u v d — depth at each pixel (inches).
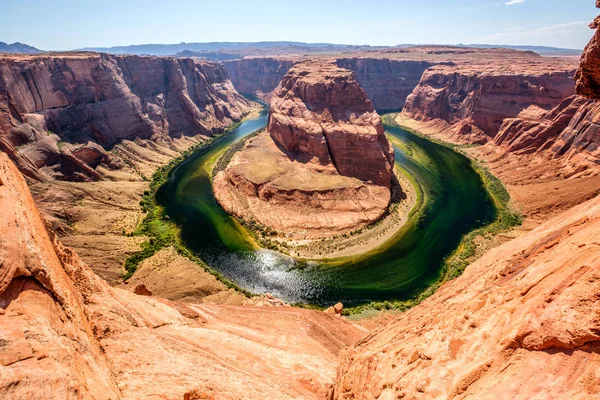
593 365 337.4
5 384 368.2
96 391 468.1
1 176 612.4
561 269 454.0
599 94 787.4
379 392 612.4
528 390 359.9
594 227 547.8
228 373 756.0
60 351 451.5
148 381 597.9
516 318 440.5
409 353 628.1
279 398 711.7
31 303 483.5
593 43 731.4
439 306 783.1
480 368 429.4
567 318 368.5
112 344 685.9
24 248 519.8
